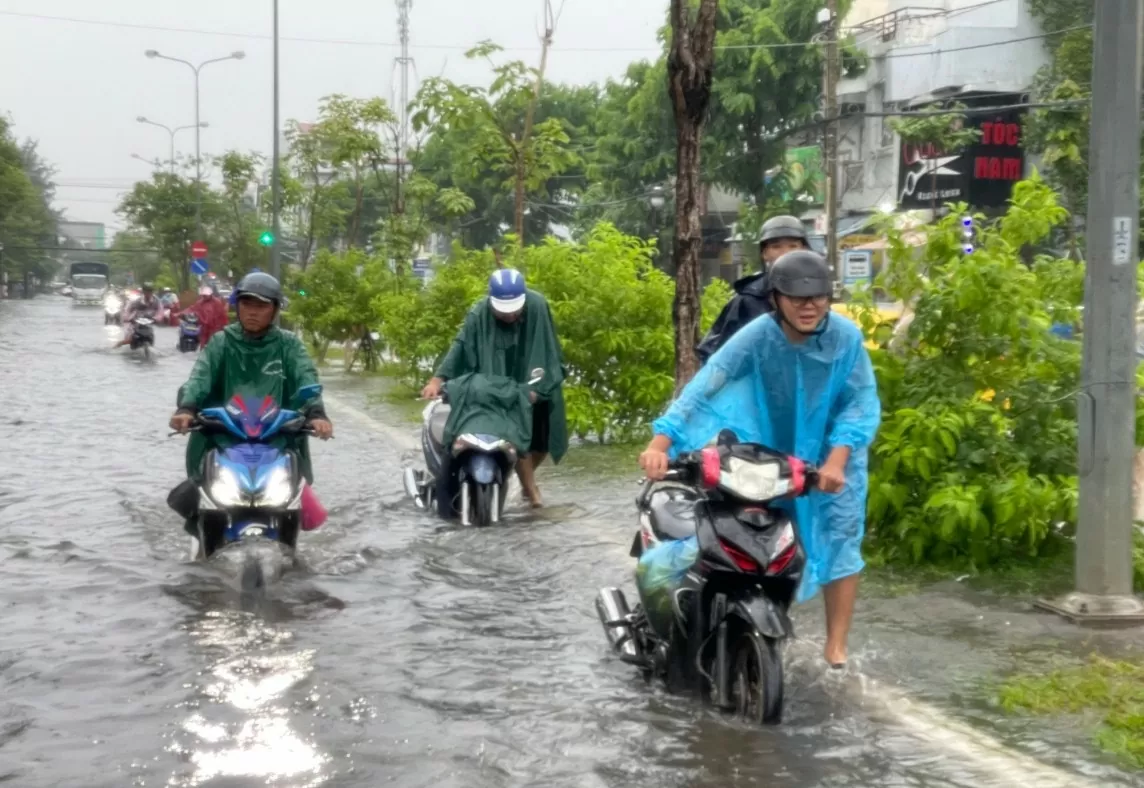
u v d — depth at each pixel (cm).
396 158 3025
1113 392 667
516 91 1941
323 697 540
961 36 3475
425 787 446
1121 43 665
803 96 3612
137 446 1354
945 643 627
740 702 523
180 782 446
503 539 879
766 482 500
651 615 557
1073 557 785
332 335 2623
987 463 776
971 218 823
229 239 6172
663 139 4044
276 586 734
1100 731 505
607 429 1426
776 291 528
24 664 582
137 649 609
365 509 997
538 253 1391
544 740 496
